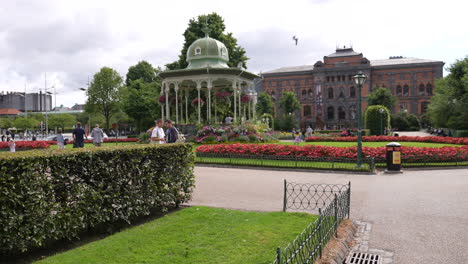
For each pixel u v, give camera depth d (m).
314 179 13.73
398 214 8.27
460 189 11.36
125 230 6.66
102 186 6.40
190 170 9.05
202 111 43.44
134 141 40.38
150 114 55.16
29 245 5.63
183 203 9.33
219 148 20.14
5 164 4.85
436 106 50.56
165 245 5.62
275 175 14.89
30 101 154.75
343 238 6.18
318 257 5.01
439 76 85.25
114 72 61.44
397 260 5.57
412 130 80.31
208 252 5.30
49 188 5.43
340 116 91.88
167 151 8.20
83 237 6.44
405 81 87.69
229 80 32.28
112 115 69.75
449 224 7.42
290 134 53.25
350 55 90.69
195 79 31.52
